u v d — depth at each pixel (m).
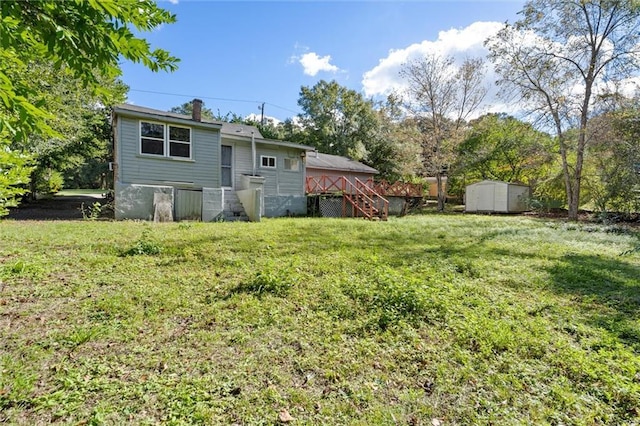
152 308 2.92
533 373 2.09
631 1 12.16
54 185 14.91
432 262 5.05
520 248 6.57
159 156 10.45
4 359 2.02
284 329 2.63
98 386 1.82
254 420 1.63
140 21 1.77
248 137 12.98
